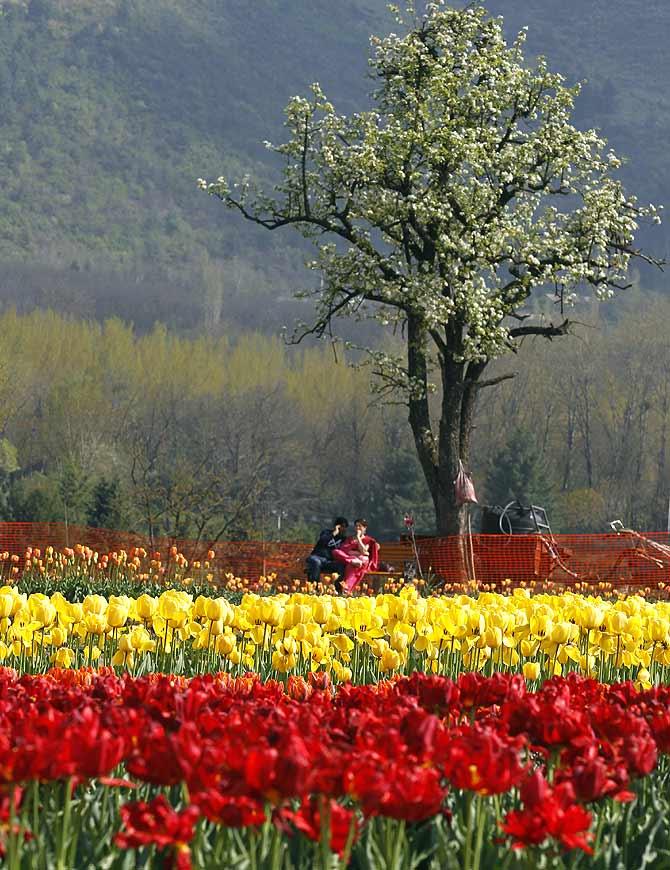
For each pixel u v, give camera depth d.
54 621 8.61
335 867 3.47
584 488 87.50
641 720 4.41
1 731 3.72
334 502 90.44
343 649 7.64
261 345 123.62
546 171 27.94
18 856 3.20
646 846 4.05
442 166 27.39
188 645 8.36
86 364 108.38
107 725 3.97
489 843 3.81
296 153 27.80
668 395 90.44
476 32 28.64
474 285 26.36
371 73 28.53
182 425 92.94
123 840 3.11
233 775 3.27
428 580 21.81
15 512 52.50
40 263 181.38
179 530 32.16
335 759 3.27
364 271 27.27
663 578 21.22
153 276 174.50
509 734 4.43
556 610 8.77
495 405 90.62
